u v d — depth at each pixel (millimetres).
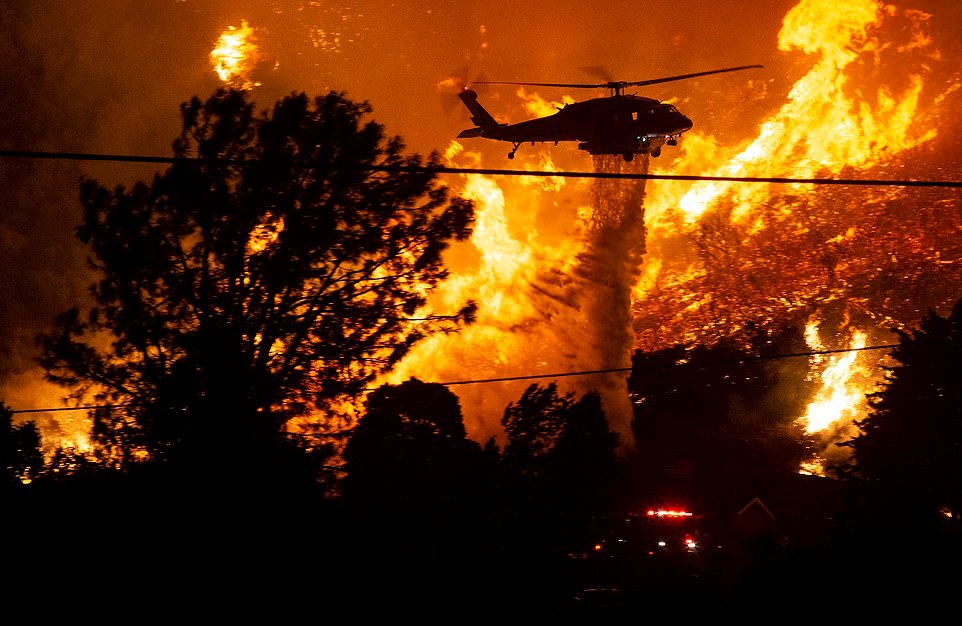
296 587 26641
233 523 27547
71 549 26609
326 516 28359
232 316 31891
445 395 31859
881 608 23453
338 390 32031
